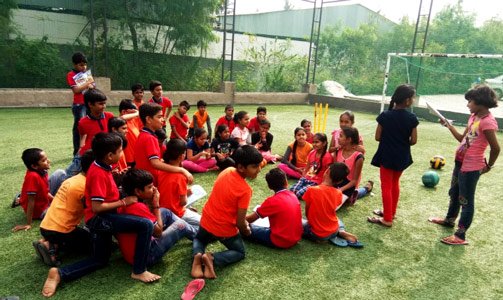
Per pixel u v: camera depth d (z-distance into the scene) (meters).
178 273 2.68
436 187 5.12
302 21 21.58
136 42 13.98
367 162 6.33
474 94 3.16
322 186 3.23
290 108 14.16
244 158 2.68
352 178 4.12
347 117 4.42
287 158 5.26
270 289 2.55
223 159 5.28
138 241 2.50
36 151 3.23
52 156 5.51
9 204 3.74
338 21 24.64
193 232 3.00
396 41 23.95
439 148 7.81
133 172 2.53
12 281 2.49
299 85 18.33
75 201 2.70
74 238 2.74
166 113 6.25
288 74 18.34
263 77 18.03
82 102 5.03
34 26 12.35
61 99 10.27
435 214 4.11
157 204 2.72
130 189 2.54
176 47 15.05
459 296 2.62
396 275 2.84
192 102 13.16
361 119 12.12
